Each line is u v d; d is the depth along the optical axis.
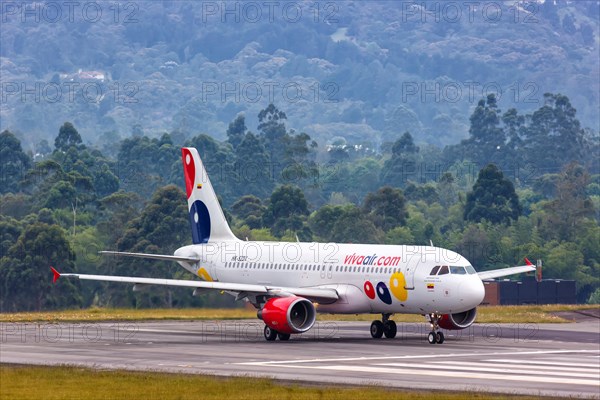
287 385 114.81
